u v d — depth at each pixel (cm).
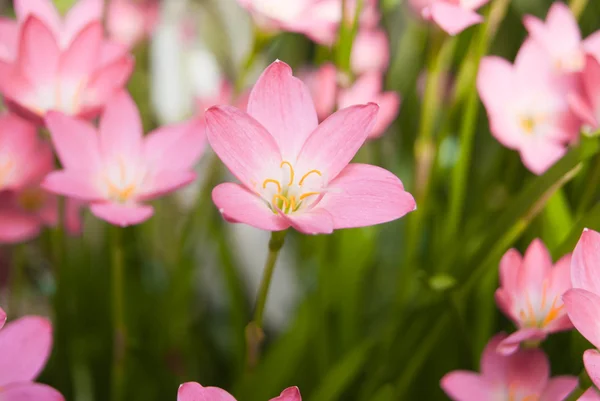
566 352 67
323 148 59
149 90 80
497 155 75
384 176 59
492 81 68
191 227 73
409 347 68
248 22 84
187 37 82
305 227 57
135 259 77
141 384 74
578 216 67
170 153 66
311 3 70
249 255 79
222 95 79
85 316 76
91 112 65
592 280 57
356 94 73
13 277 77
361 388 72
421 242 79
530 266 62
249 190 58
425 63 77
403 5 87
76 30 71
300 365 73
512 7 81
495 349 64
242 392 64
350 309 73
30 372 58
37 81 65
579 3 72
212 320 80
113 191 64
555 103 68
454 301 66
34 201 71
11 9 90
